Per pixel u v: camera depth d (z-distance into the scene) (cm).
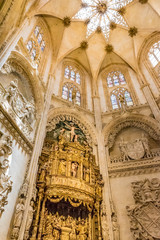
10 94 1170
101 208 1374
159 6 2042
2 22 1005
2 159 951
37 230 1102
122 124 1950
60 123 1781
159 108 1828
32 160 1253
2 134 1012
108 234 1265
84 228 1289
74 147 1598
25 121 1301
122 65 2572
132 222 1327
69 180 1284
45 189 1227
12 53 1290
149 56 2312
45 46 2120
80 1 2255
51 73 1966
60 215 1284
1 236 872
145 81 2153
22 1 1188
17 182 1083
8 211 954
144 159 1608
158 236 1221
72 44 2391
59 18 2194
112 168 1633
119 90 2342
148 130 1814
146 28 2264
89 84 2441
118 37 2497
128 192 1488
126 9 2328
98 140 1806
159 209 1324
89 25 2462
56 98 1870
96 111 2050
